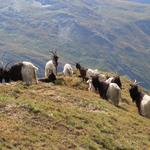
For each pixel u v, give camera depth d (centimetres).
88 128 2491
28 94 2981
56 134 2270
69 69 5028
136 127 2905
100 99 3516
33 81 3688
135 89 3656
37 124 2334
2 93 2861
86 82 4528
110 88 3719
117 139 2522
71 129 2405
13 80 3694
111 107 3288
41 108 2572
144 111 3547
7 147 1967
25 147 2025
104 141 2414
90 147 2266
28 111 2462
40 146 2078
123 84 5478
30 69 3675
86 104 3088
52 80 4225
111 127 2675
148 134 2848
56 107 2711
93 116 2758
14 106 2492
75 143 2238
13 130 2156
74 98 3150
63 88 3503
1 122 2225
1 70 3784
